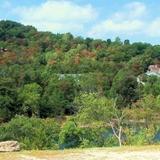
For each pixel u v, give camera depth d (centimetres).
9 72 13038
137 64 15500
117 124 4319
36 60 17238
